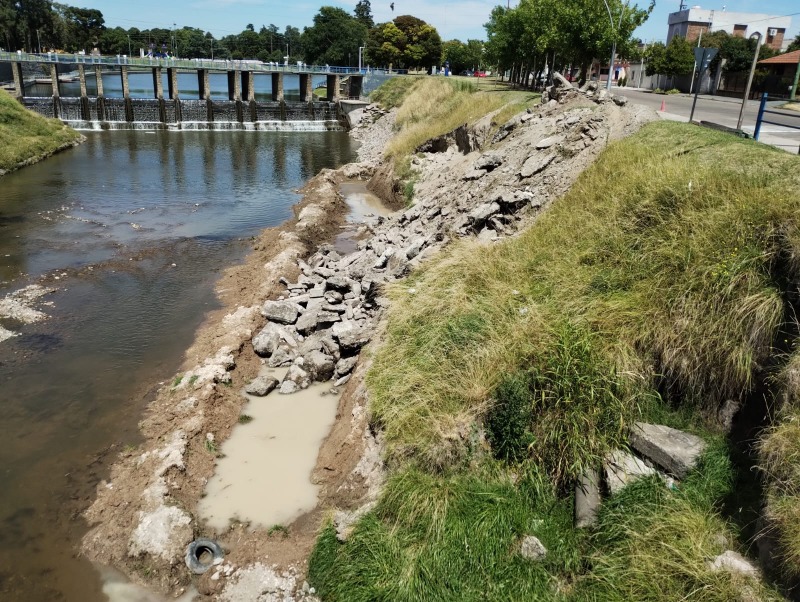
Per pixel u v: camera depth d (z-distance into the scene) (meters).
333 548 7.54
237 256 20.80
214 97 92.31
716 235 8.88
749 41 50.28
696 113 25.83
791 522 5.58
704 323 7.85
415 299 11.56
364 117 59.12
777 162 11.09
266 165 39.62
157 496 8.69
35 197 28.31
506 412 7.85
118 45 127.50
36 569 7.93
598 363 7.99
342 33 98.38
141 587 7.64
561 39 34.06
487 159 19.39
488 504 7.30
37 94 75.50
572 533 7.00
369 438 9.05
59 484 9.45
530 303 9.83
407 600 6.62
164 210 27.03
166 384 12.18
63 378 12.50
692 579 5.86
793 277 7.62
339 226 24.44
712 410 7.59
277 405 11.38
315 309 14.46
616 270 9.71
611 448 7.47
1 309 15.71
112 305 16.25
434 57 93.94
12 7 95.81
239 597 7.32
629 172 12.76
